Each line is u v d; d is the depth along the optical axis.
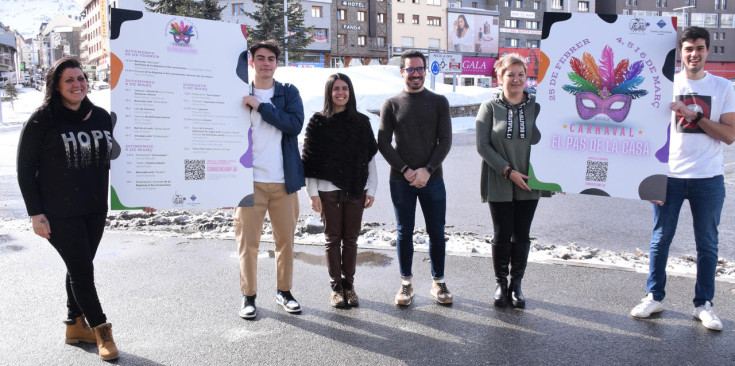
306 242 6.18
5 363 3.37
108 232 6.78
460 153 15.45
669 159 3.92
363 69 29.80
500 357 3.41
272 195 4.12
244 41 3.92
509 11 66.88
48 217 3.30
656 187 3.90
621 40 3.88
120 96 3.65
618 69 3.91
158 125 3.74
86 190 3.37
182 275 5.06
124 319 4.04
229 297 4.50
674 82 3.87
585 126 3.99
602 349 3.50
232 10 53.06
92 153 3.39
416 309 4.23
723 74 81.56
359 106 22.67
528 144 4.16
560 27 3.96
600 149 3.98
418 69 4.13
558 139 4.03
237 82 3.92
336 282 4.29
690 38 3.67
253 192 3.98
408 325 3.92
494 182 4.19
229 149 3.93
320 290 4.66
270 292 4.63
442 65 28.47
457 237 6.58
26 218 7.89
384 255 5.72
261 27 38.66
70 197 3.30
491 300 4.40
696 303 3.95
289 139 4.09
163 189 3.79
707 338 3.64
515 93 4.14
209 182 3.90
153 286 4.77
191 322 3.99
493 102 4.23
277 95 4.11
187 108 3.81
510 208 4.22
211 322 3.99
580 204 8.75
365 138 4.20
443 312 4.16
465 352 3.48
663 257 3.98
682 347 3.51
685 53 3.72
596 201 8.96
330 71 27.33
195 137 3.84
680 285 4.63
